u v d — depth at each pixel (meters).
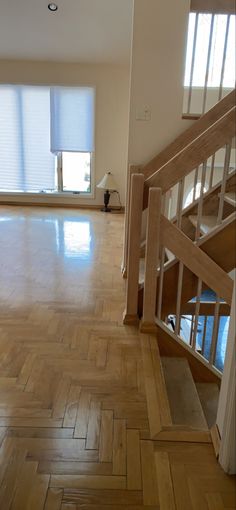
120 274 3.22
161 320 2.33
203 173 2.06
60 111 6.08
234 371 1.20
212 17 2.74
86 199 6.48
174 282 2.31
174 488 1.22
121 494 1.19
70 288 2.87
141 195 2.08
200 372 2.32
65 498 1.17
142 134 2.86
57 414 1.53
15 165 6.37
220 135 1.98
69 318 2.37
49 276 3.12
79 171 6.43
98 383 1.74
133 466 1.30
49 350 2.00
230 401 1.22
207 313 3.02
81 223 5.25
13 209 6.16
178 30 2.65
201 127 2.79
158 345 2.25
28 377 1.76
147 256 2.08
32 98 6.05
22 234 4.52
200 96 4.86
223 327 4.32
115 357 1.95
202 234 2.43
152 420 1.52
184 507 1.16
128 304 2.28
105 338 2.14
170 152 2.84
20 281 3.00
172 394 1.96
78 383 1.73
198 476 1.27
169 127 2.84
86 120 6.12
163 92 2.78
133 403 1.61
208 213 2.84
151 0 2.60
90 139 6.20
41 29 4.95
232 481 1.25
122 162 6.30
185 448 1.38
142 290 2.33
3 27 4.91
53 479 1.24
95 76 5.93
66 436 1.42
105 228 4.97
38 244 4.09
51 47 5.40
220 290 2.16
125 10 4.50
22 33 5.05
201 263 2.12
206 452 1.37
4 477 1.24
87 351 2.00
